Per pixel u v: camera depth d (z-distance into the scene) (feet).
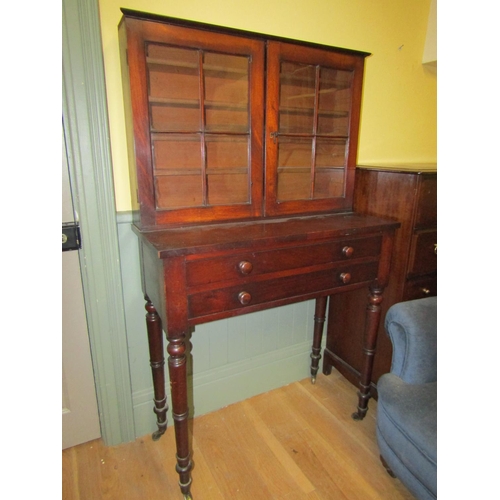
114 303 4.14
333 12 4.75
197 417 5.05
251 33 3.58
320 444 4.58
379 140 5.63
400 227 4.40
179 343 3.32
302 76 4.18
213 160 4.00
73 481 4.04
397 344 3.76
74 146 3.55
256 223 4.09
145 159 3.49
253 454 4.42
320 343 5.69
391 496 3.88
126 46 3.20
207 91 3.83
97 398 4.44
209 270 3.24
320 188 4.73
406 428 3.25
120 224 4.01
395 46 5.39
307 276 3.80
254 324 5.23
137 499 3.84
